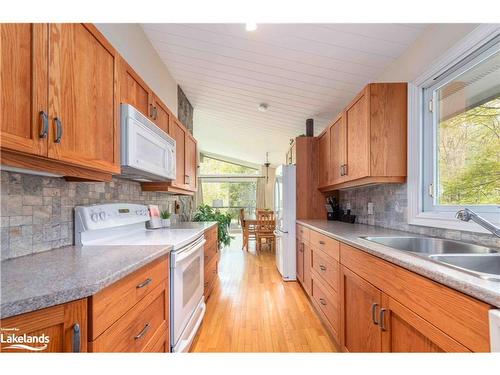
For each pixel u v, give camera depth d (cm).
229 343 196
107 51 133
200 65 293
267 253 555
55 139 97
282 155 757
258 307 264
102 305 84
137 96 170
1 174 105
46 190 128
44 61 92
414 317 97
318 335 207
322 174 337
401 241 171
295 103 348
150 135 174
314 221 320
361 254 143
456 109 161
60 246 137
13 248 111
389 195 222
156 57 275
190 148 321
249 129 524
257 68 273
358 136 211
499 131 133
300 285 335
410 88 189
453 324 79
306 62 247
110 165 135
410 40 193
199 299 220
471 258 114
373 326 129
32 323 70
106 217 165
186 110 398
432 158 177
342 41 208
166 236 192
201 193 902
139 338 111
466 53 144
